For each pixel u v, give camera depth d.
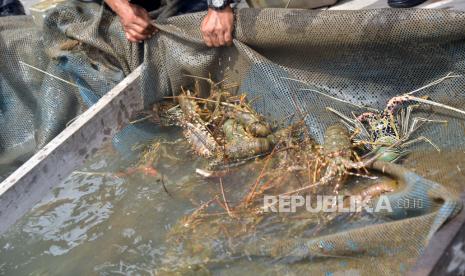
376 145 2.54
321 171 2.53
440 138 2.49
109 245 2.45
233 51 2.73
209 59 2.77
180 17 2.75
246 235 2.38
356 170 2.50
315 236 2.33
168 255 2.39
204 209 2.50
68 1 3.00
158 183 2.63
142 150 2.77
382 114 2.61
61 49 2.91
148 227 2.48
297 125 2.64
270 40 2.66
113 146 2.79
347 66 2.63
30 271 2.42
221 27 2.66
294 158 2.58
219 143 2.71
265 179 2.56
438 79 2.57
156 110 2.89
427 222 2.15
